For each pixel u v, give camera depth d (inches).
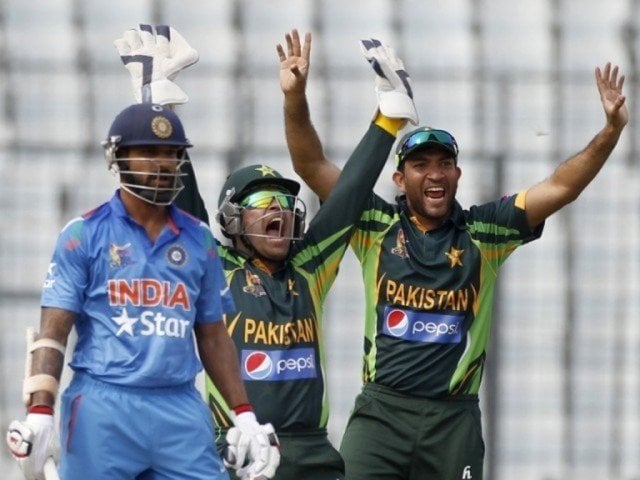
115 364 753.0
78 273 756.6
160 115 761.0
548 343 1549.0
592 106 1565.0
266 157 1535.4
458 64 1587.1
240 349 887.7
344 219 920.3
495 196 1512.1
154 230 771.4
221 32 1593.3
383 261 983.6
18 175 1550.2
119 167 762.8
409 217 996.6
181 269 769.6
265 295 898.7
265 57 1582.2
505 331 1546.5
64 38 1592.0
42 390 737.0
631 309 1552.7
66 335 752.3
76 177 1553.9
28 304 1546.5
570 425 1542.8
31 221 1549.0
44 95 1569.9
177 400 764.0
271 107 1560.0
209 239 789.9
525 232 994.7
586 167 971.9
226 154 1530.5
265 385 883.4
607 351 1550.2
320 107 1546.5
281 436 882.8
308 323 902.4
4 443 1514.5
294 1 1601.9
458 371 974.4
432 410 973.2
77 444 754.2
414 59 1595.7
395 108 930.7
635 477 1542.8
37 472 732.0
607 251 1553.9
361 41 958.4
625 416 1546.5
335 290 1540.4
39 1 1600.6
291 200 907.4
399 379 972.6
